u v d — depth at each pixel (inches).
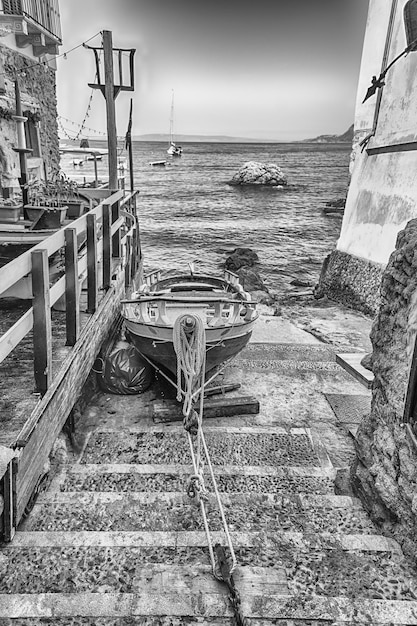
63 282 157.0
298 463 170.2
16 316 207.3
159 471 158.9
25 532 119.4
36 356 133.7
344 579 107.0
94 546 116.2
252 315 235.5
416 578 107.3
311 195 1967.3
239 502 139.6
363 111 407.5
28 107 338.0
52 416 138.6
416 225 133.5
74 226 171.2
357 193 416.2
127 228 360.2
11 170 309.4
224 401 205.5
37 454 126.0
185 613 97.7
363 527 129.3
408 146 332.5
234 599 100.0
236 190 2098.9
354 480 145.5
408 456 112.3
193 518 132.3
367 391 231.8
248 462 170.1
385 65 361.7
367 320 362.6
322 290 463.5
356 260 403.9
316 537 120.9
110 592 102.7
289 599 100.5
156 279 347.3
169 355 210.4
